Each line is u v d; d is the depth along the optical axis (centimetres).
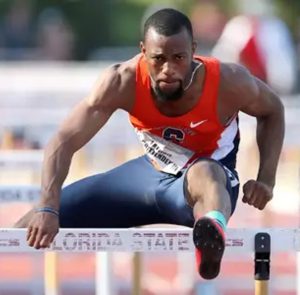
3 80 4031
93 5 5938
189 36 1430
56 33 5216
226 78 1491
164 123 1505
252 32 3750
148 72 1470
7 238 1404
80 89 3588
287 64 3888
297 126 2739
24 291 2658
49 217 1416
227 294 2653
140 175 1579
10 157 1973
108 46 5934
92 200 1597
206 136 1518
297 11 5428
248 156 2967
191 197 1458
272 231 1394
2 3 5744
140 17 6016
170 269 2939
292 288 2694
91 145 3042
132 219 1603
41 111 3194
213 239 1316
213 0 5281
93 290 2681
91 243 1398
